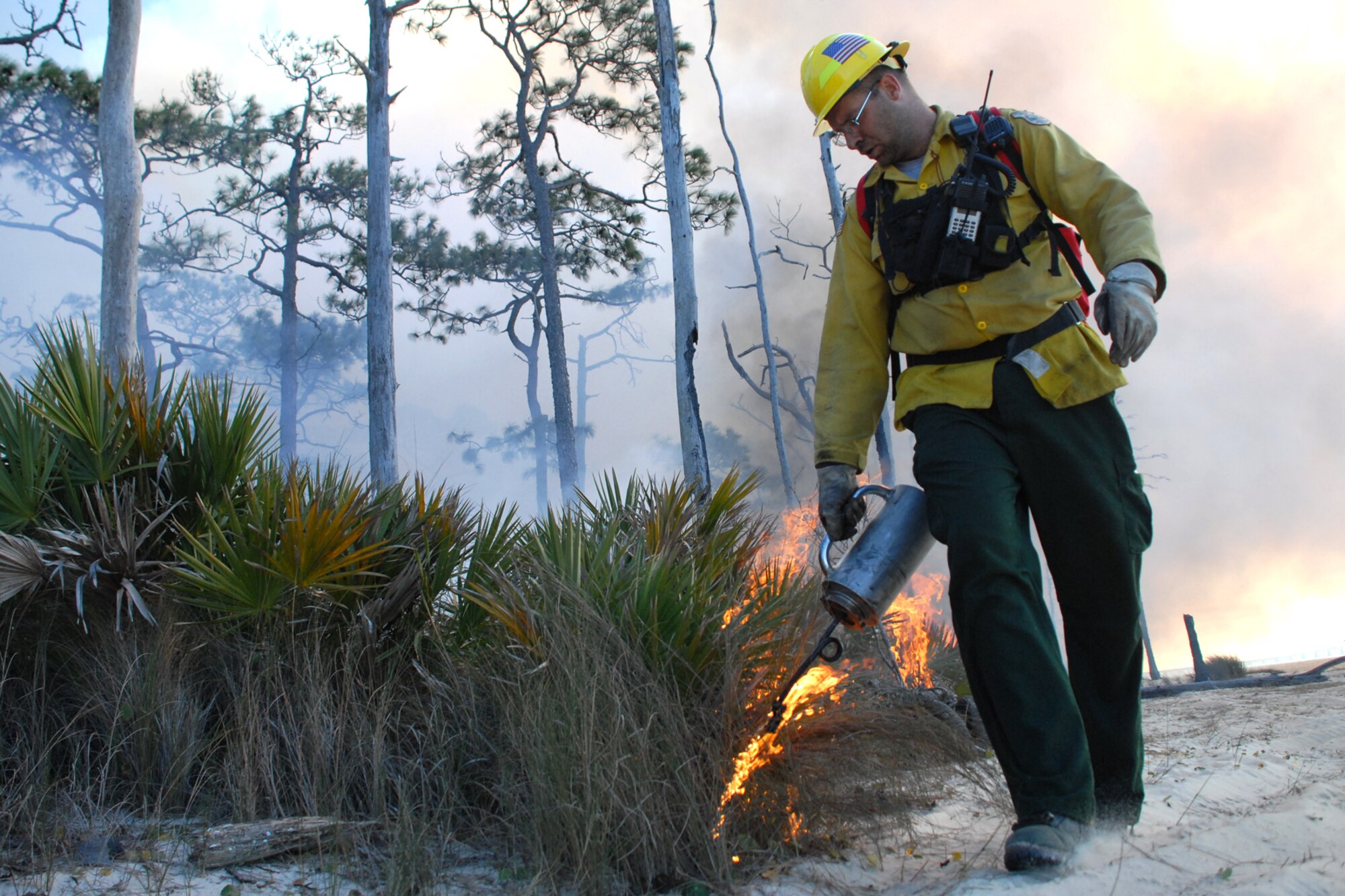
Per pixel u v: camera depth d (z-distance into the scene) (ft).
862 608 8.16
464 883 7.74
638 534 11.28
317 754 9.78
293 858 8.59
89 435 11.76
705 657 8.96
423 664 11.12
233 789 9.62
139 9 32.37
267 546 10.96
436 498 12.67
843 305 8.83
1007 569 7.35
